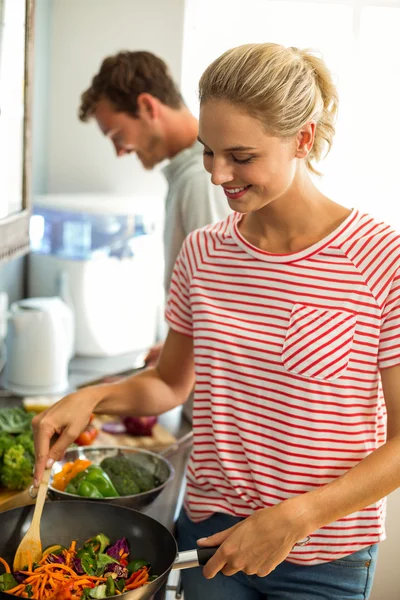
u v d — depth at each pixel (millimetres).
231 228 1331
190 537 1403
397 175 3078
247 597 1361
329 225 1259
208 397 1336
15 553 1249
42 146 2992
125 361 2764
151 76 2027
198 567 1385
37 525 1229
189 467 1405
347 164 3090
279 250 1281
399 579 1900
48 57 2994
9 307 2721
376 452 1167
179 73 3016
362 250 1223
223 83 1112
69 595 1103
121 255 2830
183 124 2084
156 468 1662
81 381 2473
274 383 1260
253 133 1112
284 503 1131
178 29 2984
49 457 1337
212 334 1306
